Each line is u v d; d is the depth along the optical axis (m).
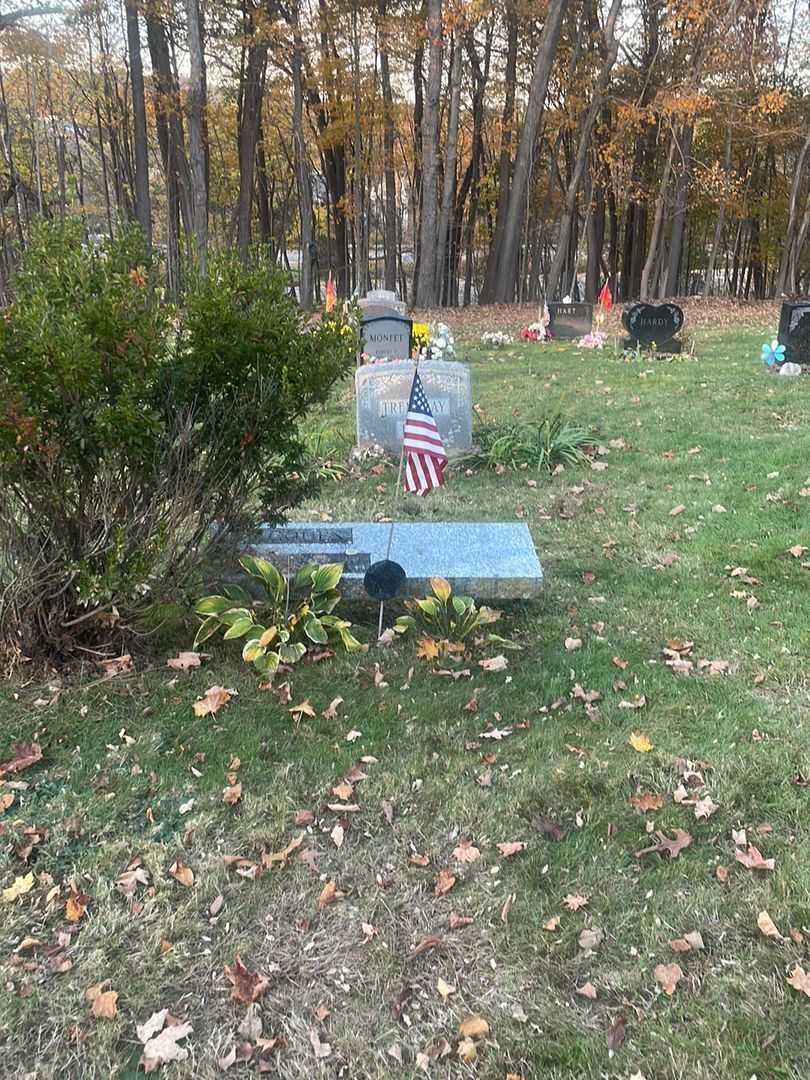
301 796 3.74
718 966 2.87
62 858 3.37
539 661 4.84
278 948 2.97
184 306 4.54
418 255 31.05
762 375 13.48
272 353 4.47
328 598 5.23
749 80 29.59
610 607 5.56
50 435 3.98
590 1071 2.52
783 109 29.98
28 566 4.28
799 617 5.34
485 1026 2.65
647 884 3.22
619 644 5.05
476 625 5.06
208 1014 2.72
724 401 11.62
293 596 5.24
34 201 32.25
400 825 3.55
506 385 13.52
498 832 3.50
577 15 30.09
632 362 15.41
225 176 40.12
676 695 4.49
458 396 9.29
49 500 4.14
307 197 30.98
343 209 37.31
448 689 4.56
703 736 4.12
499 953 2.94
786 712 4.31
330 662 4.80
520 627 5.28
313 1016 2.72
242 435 4.47
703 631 5.20
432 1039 2.64
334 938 3.01
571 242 40.31
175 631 5.02
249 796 3.71
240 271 4.68
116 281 4.14
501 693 4.52
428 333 15.28
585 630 5.24
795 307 13.99
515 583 5.36
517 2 28.55
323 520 7.37
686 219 40.59
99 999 2.75
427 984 2.83
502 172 34.00
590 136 31.08
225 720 4.26
